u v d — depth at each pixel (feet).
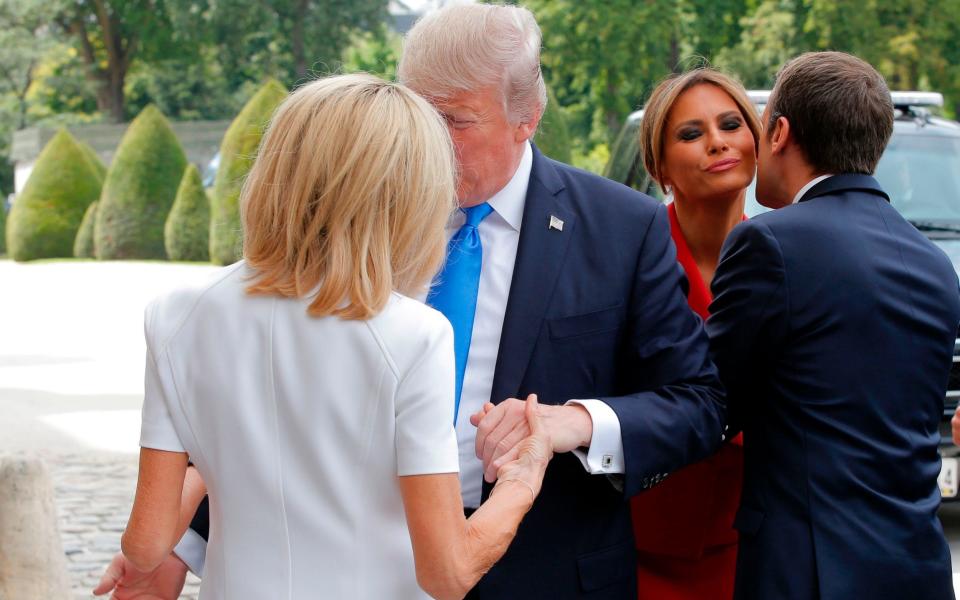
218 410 6.08
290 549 5.94
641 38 96.63
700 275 9.82
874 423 7.63
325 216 5.94
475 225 7.83
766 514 7.79
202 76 152.46
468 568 6.00
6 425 28.58
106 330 48.24
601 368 7.69
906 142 20.47
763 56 95.09
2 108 155.33
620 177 21.85
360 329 5.92
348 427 5.91
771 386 7.92
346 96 6.06
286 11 141.08
